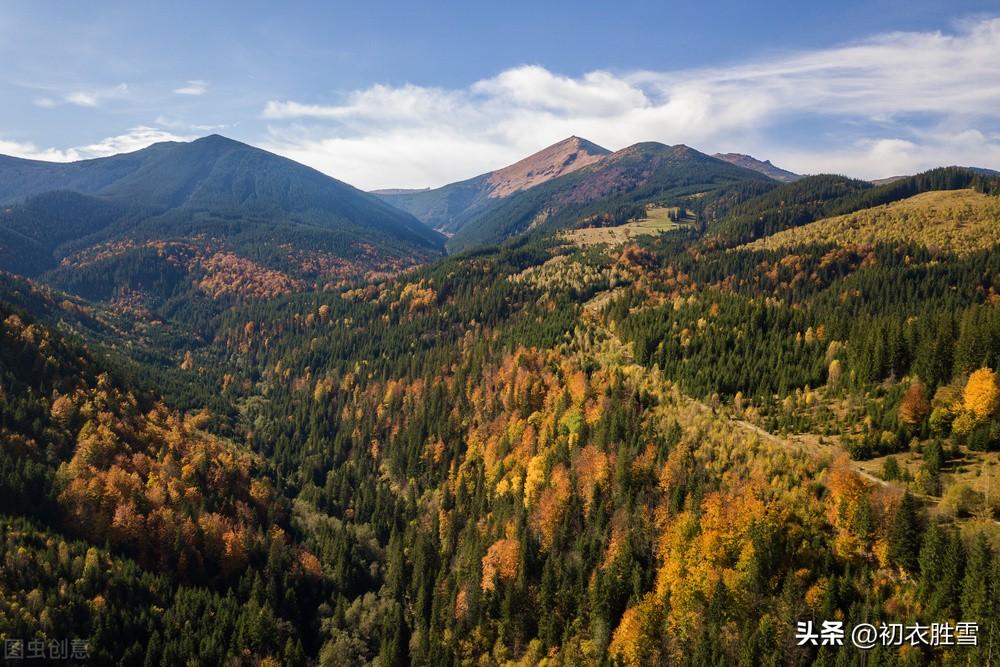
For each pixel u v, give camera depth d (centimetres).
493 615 14325
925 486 11512
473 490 19950
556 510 15375
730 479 13212
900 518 10569
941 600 9656
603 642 12275
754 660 10369
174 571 15538
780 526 11638
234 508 18375
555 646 12988
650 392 17988
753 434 14762
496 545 15450
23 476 15600
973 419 12519
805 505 11962
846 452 13275
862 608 10012
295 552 17388
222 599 14850
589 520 14762
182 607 13962
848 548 10988
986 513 10512
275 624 14438
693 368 18612
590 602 12975
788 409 15588
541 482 16775
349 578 17038
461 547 17375
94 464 17288
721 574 11600
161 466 18362
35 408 18200
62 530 15112
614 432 16212
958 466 11900
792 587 10756
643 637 11781
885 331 16675
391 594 16525
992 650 8894
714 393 16925
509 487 18275
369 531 19438
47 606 12475
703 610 11600
